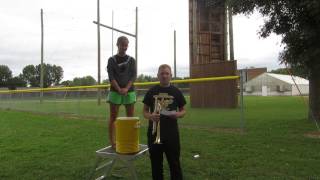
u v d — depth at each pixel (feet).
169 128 19.56
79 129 45.91
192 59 88.33
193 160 27.20
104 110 65.77
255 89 251.39
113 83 22.39
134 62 23.15
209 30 90.12
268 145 31.73
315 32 38.81
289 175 22.84
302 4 36.68
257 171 23.81
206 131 41.19
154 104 19.77
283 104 93.45
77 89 69.15
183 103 19.79
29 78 358.84
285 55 44.01
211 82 63.26
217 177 22.81
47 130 45.75
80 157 29.19
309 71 44.37
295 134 37.78
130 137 20.39
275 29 44.80
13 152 31.68
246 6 45.39
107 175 22.84
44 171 25.14
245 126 44.11
